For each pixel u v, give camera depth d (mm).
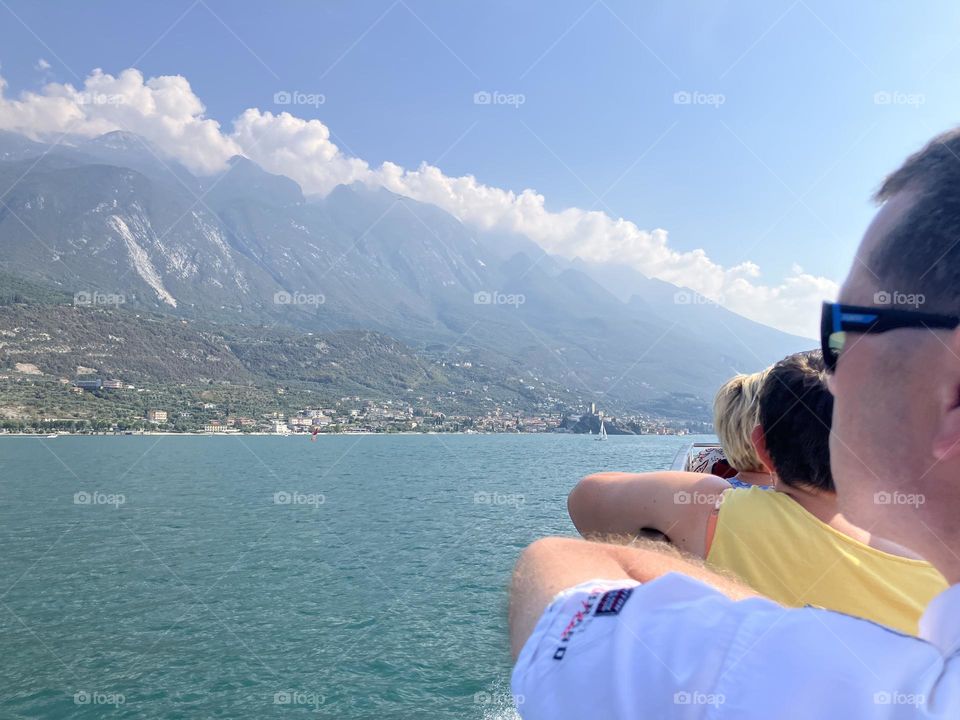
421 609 12078
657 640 670
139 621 11836
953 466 538
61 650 10422
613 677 662
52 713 8344
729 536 1547
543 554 941
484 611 11867
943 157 556
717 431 2230
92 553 18078
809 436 1559
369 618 11664
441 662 9609
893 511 581
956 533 556
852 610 1452
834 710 559
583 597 764
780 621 638
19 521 23750
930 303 536
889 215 576
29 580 15039
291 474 42594
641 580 851
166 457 61500
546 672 715
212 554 17703
